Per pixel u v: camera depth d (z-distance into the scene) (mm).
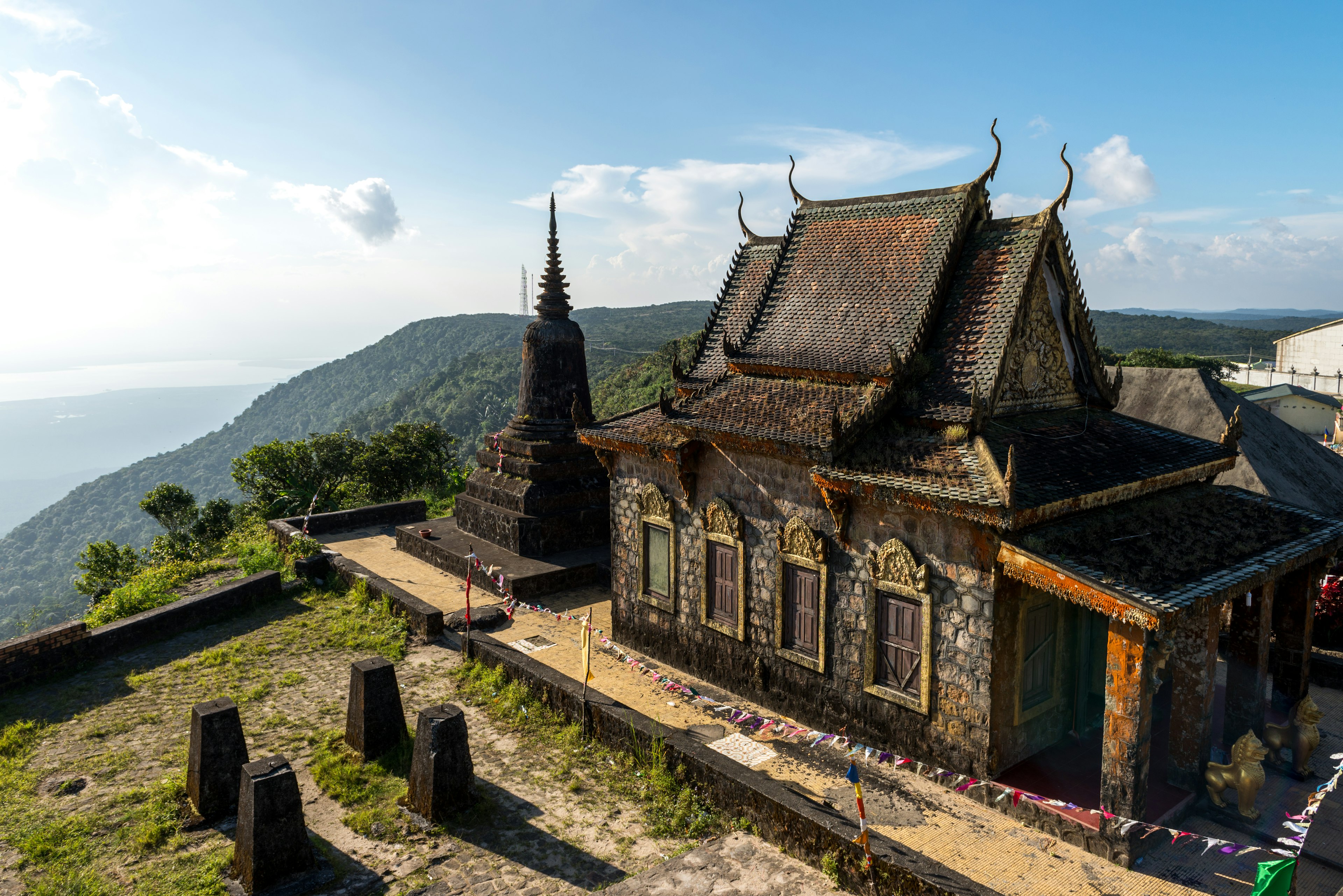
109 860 11266
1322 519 13492
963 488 11227
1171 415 22219
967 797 11906
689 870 10680
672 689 16047
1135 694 10078
